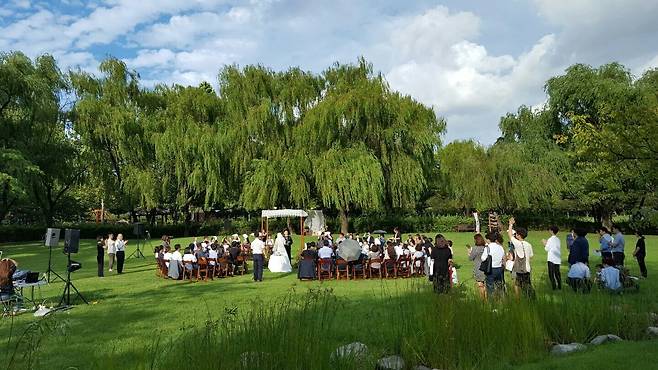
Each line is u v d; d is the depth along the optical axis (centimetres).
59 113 3797
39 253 3066
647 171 1238
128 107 4141
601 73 4159
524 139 4488
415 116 3612
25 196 3053
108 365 624
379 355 709
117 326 1010
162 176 4184
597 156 1326
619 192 1388
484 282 1120
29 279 1296
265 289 1521
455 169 4453
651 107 1260
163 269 1877
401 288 1430
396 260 1762
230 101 3847
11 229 4231
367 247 1980
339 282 1656
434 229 4547
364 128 3581
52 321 671
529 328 750
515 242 1131
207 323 642
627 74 4153
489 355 692
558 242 1233
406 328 745
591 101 3953
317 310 734
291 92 3788
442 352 700
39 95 3372
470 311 762
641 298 1017
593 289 977
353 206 3775
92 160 4072
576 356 692
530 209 4472
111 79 4134
